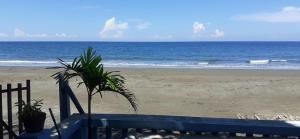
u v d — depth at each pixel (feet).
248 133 18.80
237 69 130.00
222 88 70.95
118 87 18.30
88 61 17.94
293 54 285.23
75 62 18.02
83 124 20.17
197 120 19.69
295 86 74.13
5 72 111.55
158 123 19.52
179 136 20.51
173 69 128.67
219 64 168.45
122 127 19.88
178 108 49.47
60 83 20.34
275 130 18.42
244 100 56.80
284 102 55.06
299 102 54.95
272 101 56.13
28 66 148.46
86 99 54.34
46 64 166.30
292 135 18.30
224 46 488.85
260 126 18.53
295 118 38.14
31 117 16.46
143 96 59.82
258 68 138.41
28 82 19.36
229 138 19.89
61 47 449.06
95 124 20.11
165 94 62.44
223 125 18.85
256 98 59.00
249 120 19.80
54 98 55.11
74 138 20.03
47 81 81.15
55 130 17.93
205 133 20.84
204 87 72.38
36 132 16.63
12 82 81.25
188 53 310.04
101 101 52.39
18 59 225.15
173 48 421.59
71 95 21.22
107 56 263.70
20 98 18.66
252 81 84.43
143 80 86.48
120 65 159.43
